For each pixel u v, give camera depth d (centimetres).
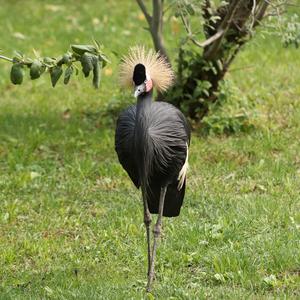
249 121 1440
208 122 1409
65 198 1198
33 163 1334
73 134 1460
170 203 982
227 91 1430
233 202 1144
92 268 977
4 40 2025
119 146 941
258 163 1280
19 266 1002
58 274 955
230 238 1030
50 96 1686
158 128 915
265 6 1336
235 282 920
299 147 1348
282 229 1052
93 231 1090
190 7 1251
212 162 1302
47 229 1104
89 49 843
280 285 902
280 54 1853
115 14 2247
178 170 941
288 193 1171
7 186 1240
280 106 1543
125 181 1256
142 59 914
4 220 1127
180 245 1020
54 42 2002
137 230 1073
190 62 1409
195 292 891
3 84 1766
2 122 1527
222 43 1380
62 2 2402
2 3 2397
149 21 1393
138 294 884
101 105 1600
